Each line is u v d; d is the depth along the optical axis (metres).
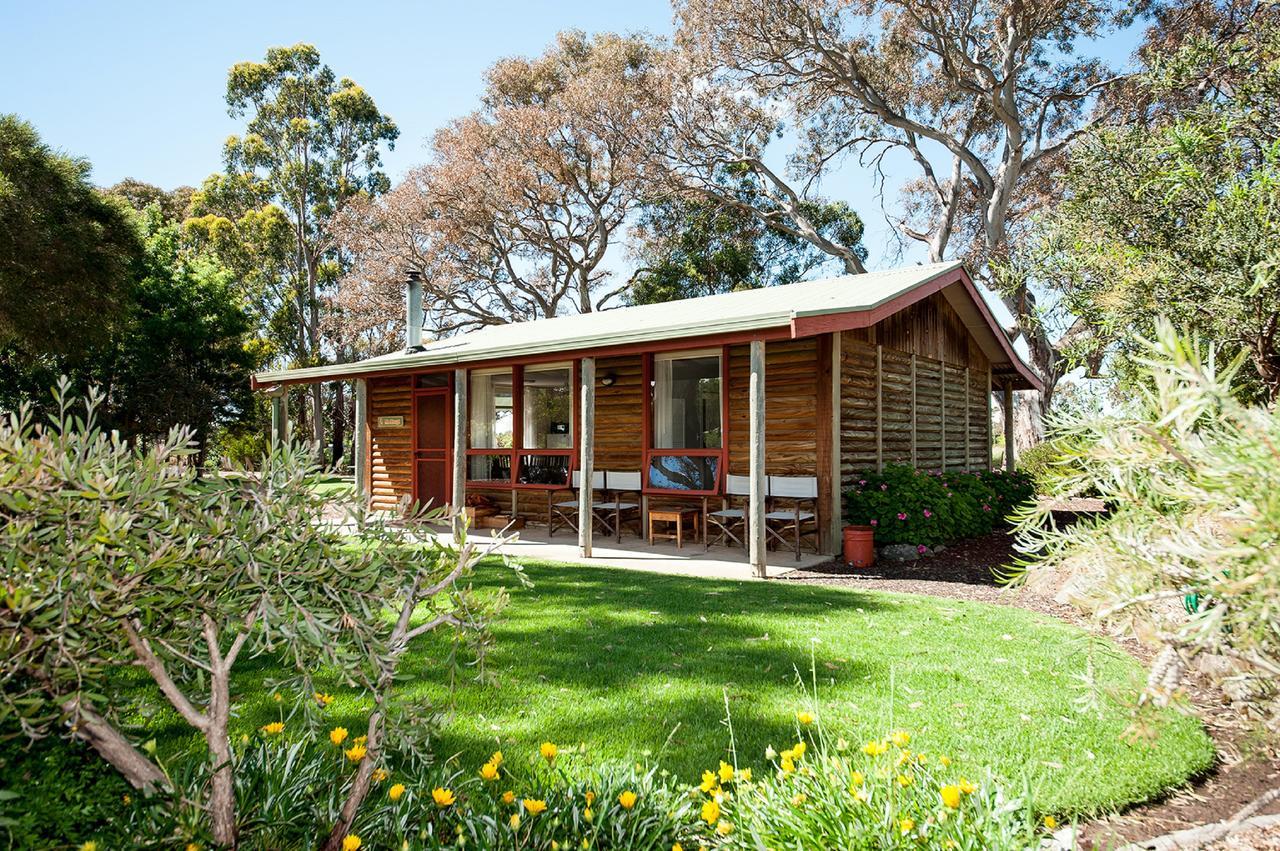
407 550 2.17
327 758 2.76
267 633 1.78
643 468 10.50
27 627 1.53
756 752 3.11
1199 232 5.86
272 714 3.47
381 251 28.55
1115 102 20.36
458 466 10.70
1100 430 1.77
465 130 28.38
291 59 33.62
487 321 31.06
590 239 30.52
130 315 16.92
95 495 1.63
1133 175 6.66
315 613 1.87
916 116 25.77
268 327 32.78
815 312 7.58
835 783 2.23
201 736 3.12
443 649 4.57
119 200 16.06
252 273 32.66
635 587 6.88
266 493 1.96
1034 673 4.15
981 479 12.16
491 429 12.55
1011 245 21.45
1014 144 22.61
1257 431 1.40
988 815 2.04
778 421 9.61
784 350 9.57
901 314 11.09
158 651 1.85
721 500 10.17
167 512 1.82
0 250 13.10
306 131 33.34
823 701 3.71
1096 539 1.75
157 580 1.70
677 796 2.43
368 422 14.45
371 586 2.01
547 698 3.76
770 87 25.05
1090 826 2.60
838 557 8.95
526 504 12.21
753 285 30.00
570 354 9.57
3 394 17.34
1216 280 5.58
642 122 25.83
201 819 1.93
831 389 9.09
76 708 1.59
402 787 2.19
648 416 10.58
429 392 13.36
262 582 1.80
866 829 2.00
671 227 29.92
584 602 6.17
